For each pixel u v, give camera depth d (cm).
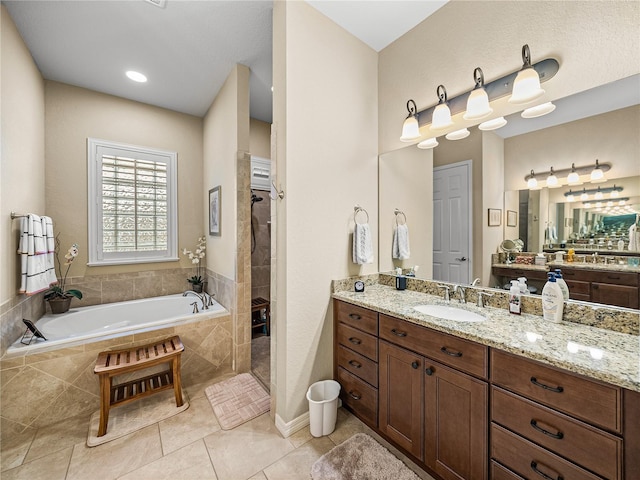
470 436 119
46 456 155
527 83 128
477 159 169
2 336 173
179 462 150
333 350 198
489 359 112
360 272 213
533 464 99
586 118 127
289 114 170
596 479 86
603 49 121
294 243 174
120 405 186
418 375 140
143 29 202
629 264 116
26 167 214
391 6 181
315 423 168
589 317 124
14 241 191
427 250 196
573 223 133
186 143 338
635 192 114
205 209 341
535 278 146
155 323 226
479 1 163
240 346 253
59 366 186
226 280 272
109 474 143
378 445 159
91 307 273
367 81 219
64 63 238
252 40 216
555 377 94
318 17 185
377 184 227
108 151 290
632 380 77
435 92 188
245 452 157
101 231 287
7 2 175
